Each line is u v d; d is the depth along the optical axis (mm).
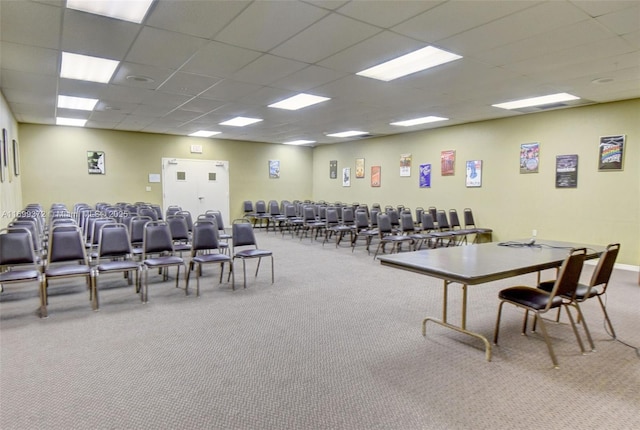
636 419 2133
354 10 3043
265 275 5477
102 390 2393
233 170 11625
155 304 4125
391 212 8320
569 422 2102
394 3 2916
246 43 3758
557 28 3355
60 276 3748
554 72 4617
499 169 7707
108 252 4379
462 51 3943
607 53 3965
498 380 2555
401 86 5297
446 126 8727
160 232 4770
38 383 2467
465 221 8133
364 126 8836
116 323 3551
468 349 3031
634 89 5332
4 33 3527
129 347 3031
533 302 2875
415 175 9555
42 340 3145
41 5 2988
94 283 3918
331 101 6285
